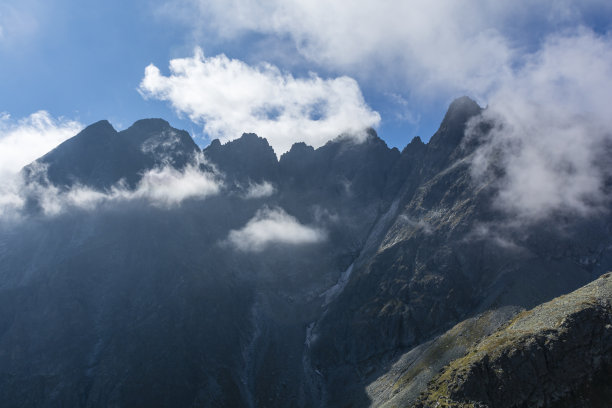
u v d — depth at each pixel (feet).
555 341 531.50
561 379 511.81
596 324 536.01
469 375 532.73
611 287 578.66
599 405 487.20
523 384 516.32
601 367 510.58
